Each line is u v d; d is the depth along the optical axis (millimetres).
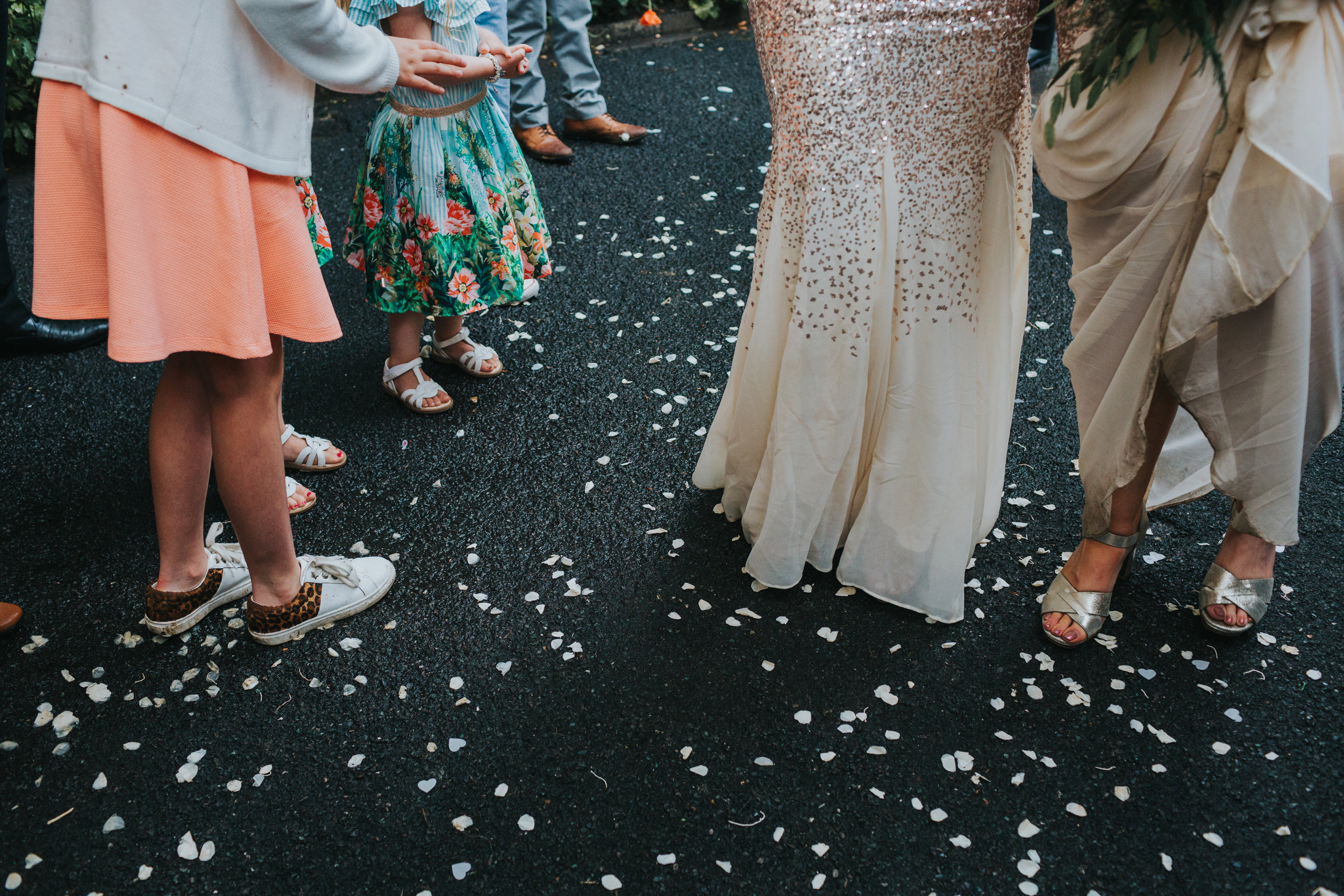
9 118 4496
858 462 2273
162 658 2219
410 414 3043
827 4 1811
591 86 4672
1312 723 2062
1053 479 2773
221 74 1659
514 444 2908
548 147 4570
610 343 3373
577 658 2219
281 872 1778
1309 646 2242
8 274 3188
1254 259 1748
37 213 1764
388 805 1898
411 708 2100
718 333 3426
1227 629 2227
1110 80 1738
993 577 2445
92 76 1608
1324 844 1821
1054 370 3219
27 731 2037
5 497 2691
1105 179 1887
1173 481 2527
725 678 2168
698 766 1971
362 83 1854
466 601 2371
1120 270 1989
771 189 2145
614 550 2525
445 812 1884
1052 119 1799
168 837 1838
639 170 4555
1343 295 1848
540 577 2445
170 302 1763
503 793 1916
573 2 4426
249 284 1789
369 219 2742
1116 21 1666
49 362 3285
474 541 2555
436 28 2490
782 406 2170
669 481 2762
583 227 4082
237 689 2143
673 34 6203
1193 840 1831
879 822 1864
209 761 1985
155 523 2613
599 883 1758
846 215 1954
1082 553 2291
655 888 1749
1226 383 1950
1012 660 2219
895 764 1977
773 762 1979
